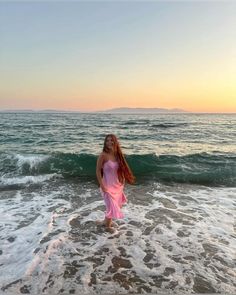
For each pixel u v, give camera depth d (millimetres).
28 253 4441
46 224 5660
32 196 7703
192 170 10828
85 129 32312
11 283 3650
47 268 4004
